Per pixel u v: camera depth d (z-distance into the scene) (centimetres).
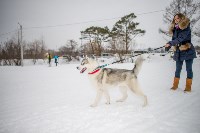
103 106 489
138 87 480
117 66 1747
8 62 3862
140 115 401
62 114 438
